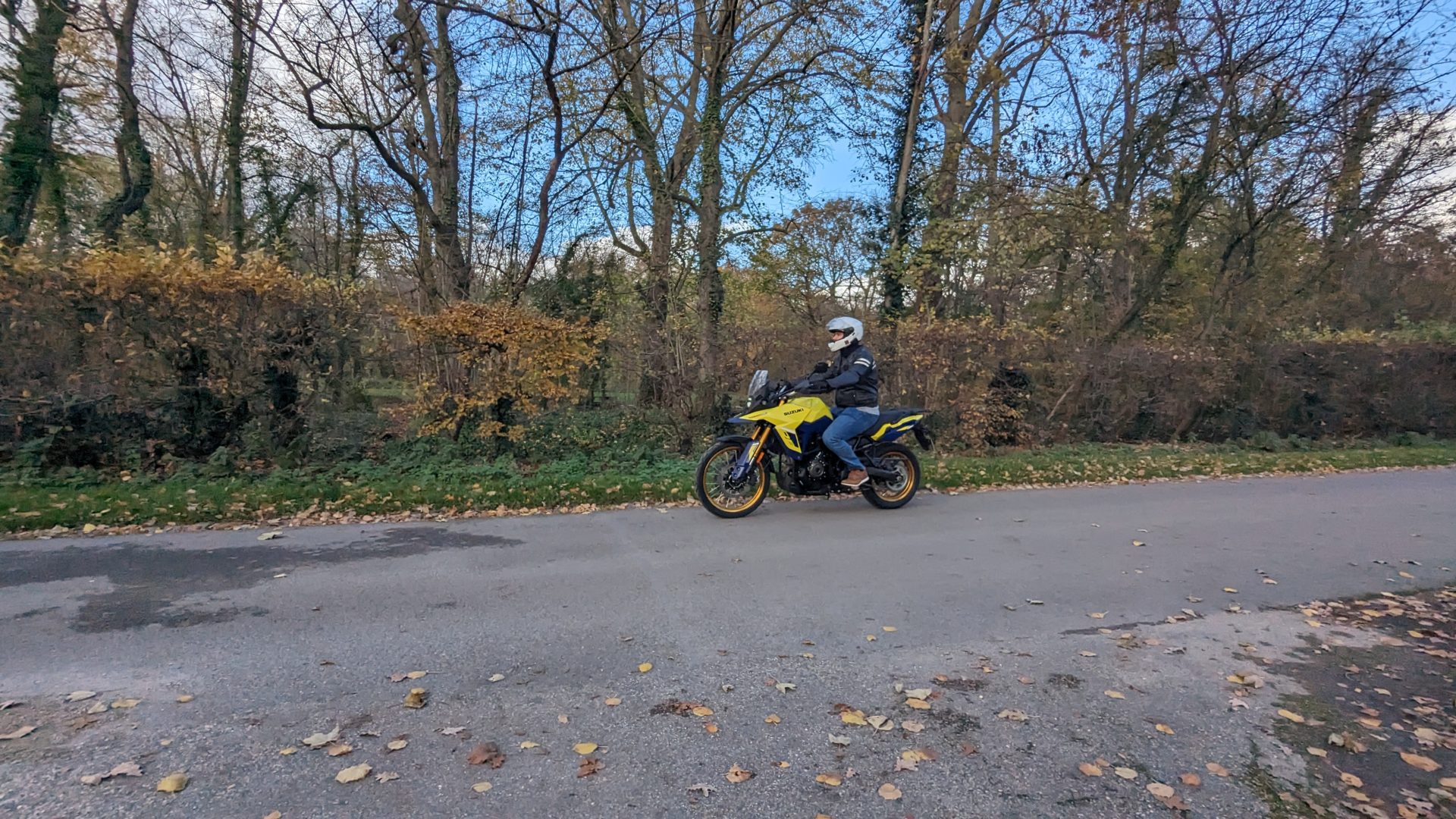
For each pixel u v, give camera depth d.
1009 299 17.03
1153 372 13.66
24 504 6.58
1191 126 15.36
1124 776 3.02
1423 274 19.98
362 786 2.81
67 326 7.86
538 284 14.62
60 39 13.39
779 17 13.40
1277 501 8.58
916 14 15.25
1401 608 5.04
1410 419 15.41
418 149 11.64
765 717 3.40
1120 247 15.64
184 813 2.62
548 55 9.97
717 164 12.70
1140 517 7.59
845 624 4.52
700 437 10.44
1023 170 14.96
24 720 3.22
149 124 15.56
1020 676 3.88
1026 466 10.32
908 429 7.80
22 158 13.21
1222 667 4.07
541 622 4.45
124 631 4.19
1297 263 17.53
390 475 8.47
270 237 16.41
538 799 2.76
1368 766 3.14
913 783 2.94
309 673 3.73
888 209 15.95
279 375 8.61
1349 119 14.66
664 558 5.79
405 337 9.19
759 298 14.69
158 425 8.30
